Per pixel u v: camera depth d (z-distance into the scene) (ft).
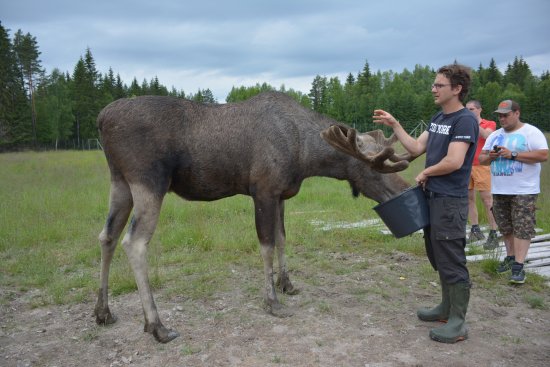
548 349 11.93
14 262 19.66
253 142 13.97
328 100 217.56
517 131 16.66
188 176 13.96
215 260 19.61
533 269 17.94
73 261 19.95
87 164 64.90
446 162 11.53
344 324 13.41
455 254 12.06
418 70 293.02
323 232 24.02
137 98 13.47
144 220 12.88
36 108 162.91
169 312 14.38
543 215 26.02
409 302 15.11
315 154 14.93
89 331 13.33
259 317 13.93
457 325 12.23
